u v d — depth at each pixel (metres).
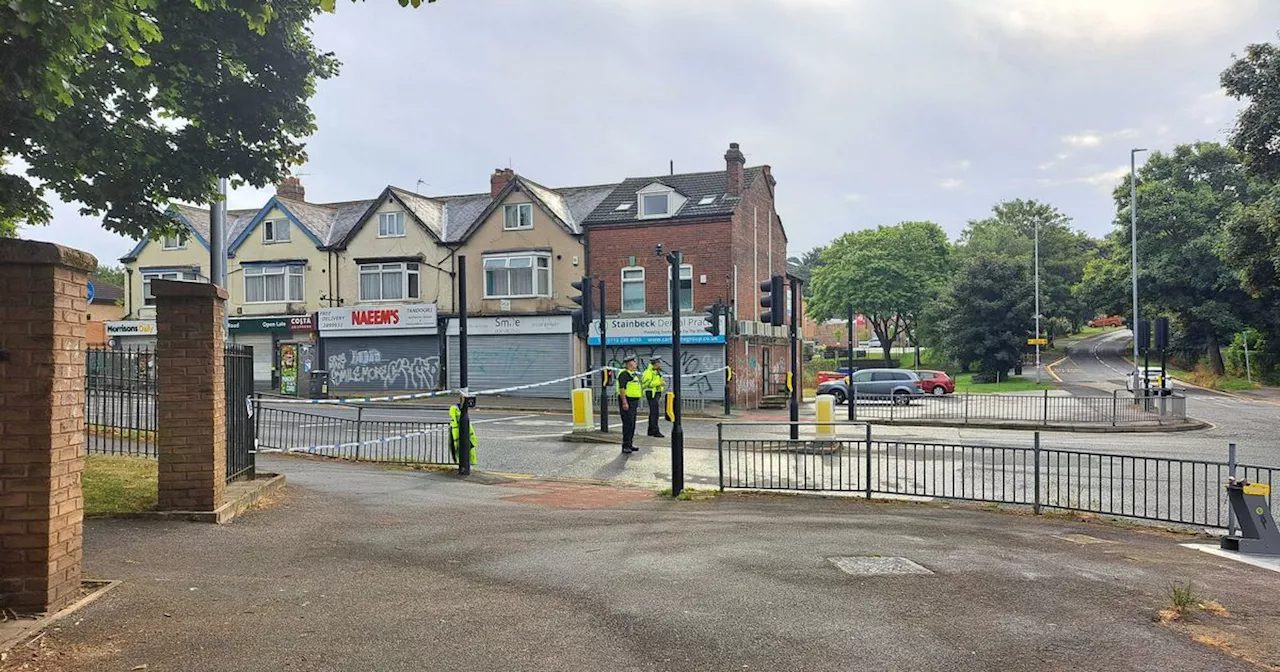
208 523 7.77
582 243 32.44
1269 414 26.77
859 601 5.64
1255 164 24.64
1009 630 5.06
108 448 12.23
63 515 5.13
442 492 10.98
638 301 31.77
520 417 24.36
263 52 9.92
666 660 4.53
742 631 5.01
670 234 31.41
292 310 35.31
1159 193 46.44
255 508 8.80
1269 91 23.77
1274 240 24.83
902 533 8.27
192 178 10.52
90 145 9.50
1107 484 12.76
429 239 33.94
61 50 6.18
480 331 32.53
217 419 8.05
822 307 67.31
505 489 11.62
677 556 7.02
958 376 58.03
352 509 9.12
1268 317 42.34
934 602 5.65
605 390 19.42
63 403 5.12
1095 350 73.31
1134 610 5.50
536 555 7.04
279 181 11.21
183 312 7.94
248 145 10.73
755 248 34.44
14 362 4.93
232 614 5.15
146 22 6.30
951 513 10.03
